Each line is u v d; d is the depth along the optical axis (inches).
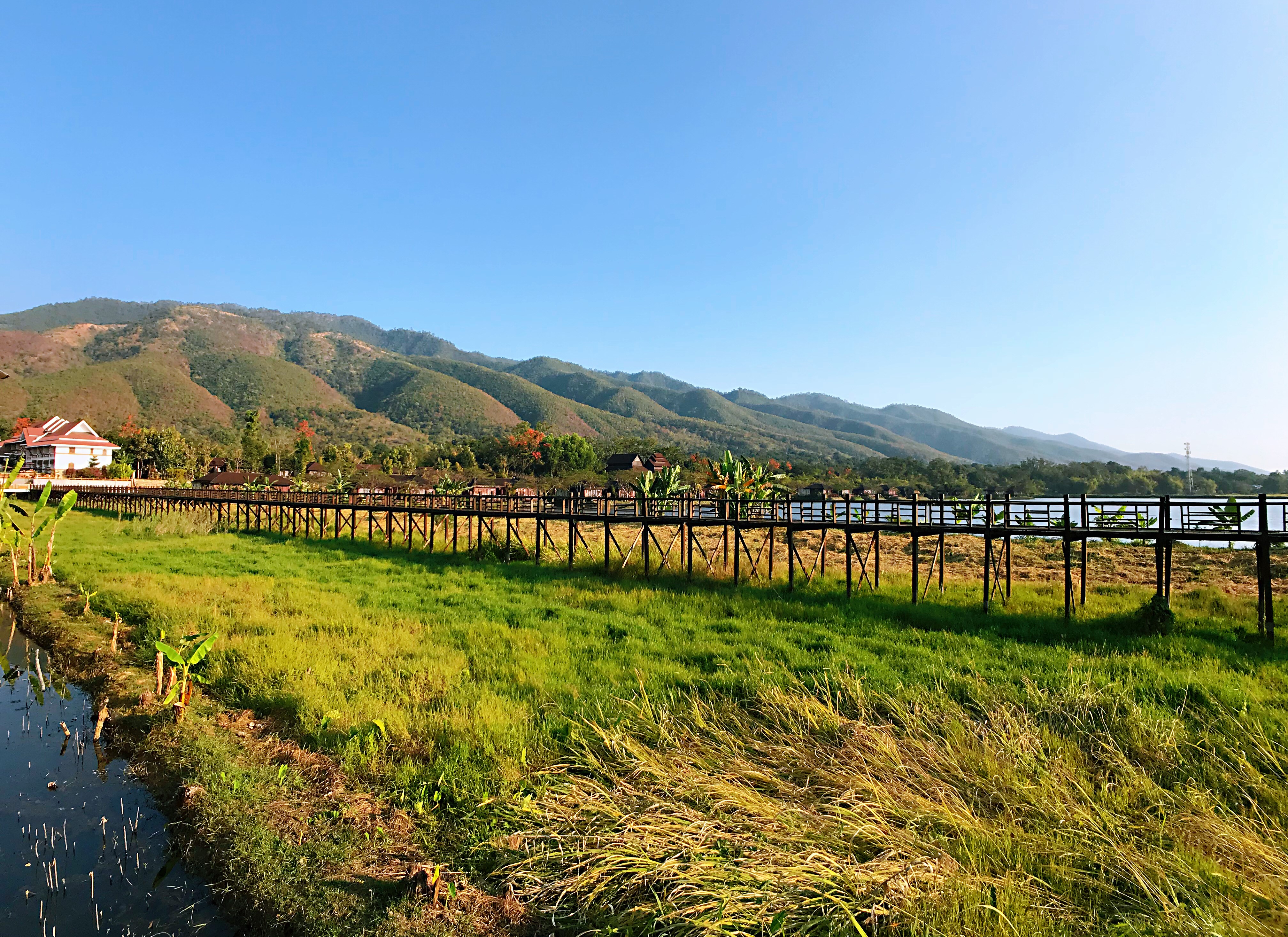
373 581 716.0
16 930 193.2
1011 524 623.2
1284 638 445.4
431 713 319.9
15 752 317.4
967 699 337.7
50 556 695.1
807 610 542.6
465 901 199.8
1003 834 215.6
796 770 264.2
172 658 332.5
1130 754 277.0
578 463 3912.4
